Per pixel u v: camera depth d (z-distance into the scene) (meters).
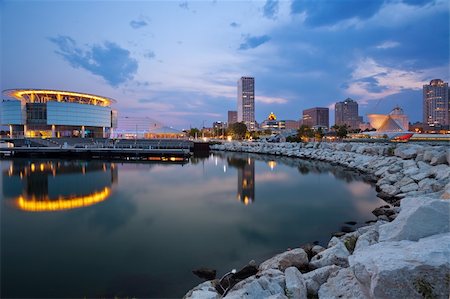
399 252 4.96
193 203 20.95
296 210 18.48
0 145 71.94
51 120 87.75
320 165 43.66
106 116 103.62
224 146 86.19
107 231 14.88
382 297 4.45
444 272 4.24
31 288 9.27
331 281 6.70
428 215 6.20
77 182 30.62
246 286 7.29
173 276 9.88
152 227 15.42
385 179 25.14
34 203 21.38
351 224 15.32
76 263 11.07
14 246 12.90
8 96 95.62
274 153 66.75
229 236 13.79
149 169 41.28
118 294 8.88
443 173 20.09
